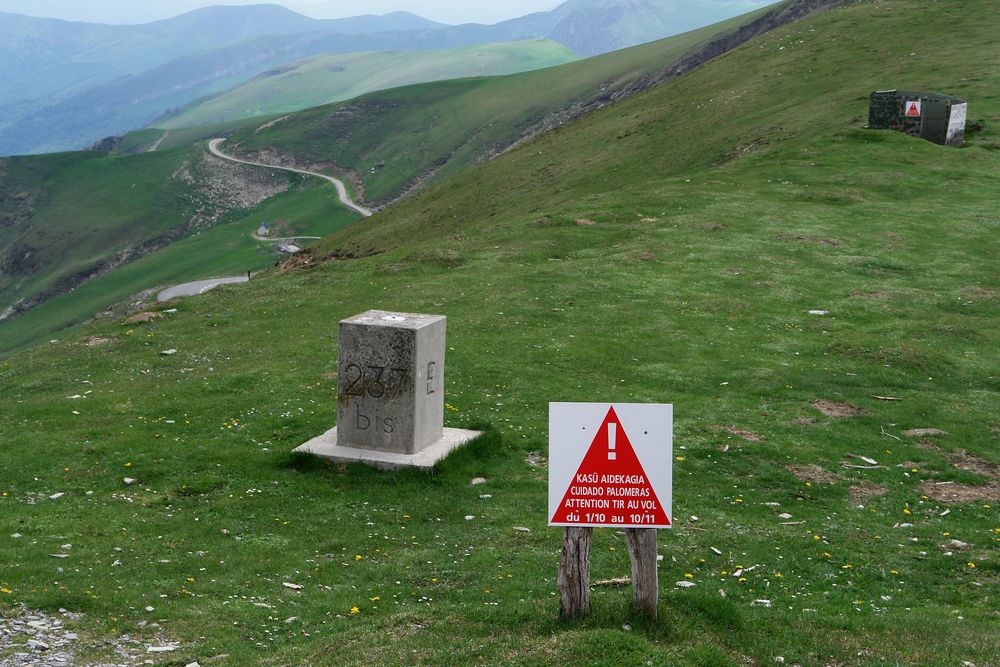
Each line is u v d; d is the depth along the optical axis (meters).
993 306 34.53
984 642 11.97
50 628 12.12
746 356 29.12
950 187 51.12
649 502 10.91
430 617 12.62
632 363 28.41
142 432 22.55
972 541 17.16
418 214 93.31
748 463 21.27
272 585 14.64
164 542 16.33
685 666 10.11
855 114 66.44
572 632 10.84
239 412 24.12
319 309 35.97
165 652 11.62
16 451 21.08
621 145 87.31
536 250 42.59
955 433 23.39
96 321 186.00
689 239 43.22
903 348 29.23
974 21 93.56
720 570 15.52
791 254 41.03
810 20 113.06
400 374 20.28
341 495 19.08
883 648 11.46
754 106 82.25
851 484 20.31
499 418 23.70
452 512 18.33
